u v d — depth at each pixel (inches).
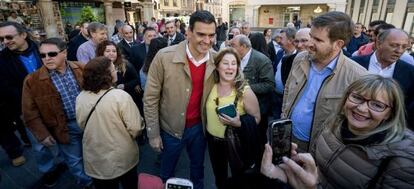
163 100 84.0
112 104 70.9
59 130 88.2
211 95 83.0
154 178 81.9
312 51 65.6
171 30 223.8
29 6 509.4
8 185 108.0
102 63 71.6
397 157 38.9
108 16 692.7
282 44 136.2
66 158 96.4
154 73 80.6
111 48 112.5
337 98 64.7
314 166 45.0
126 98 73.1
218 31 575.5
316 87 69.9
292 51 127.7
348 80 63.5
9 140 117.0
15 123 118.3
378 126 43.1
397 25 527.2
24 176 114.0
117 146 74.2
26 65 102.3
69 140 91.1
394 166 39.1
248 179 53.6
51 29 542.9
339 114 49.7
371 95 41.6
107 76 72.3
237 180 54.4
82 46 136.1
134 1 808.9
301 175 44.5
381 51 87.9
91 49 135.5
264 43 161.0
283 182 48.3
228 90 81.2
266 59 113.7
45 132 86.6
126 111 72.5
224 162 89.5
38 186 107.7
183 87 79.7
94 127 72.3
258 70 112.7
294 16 949.8
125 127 75.0
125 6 780.0
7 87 100.7
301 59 75.9
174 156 91.4
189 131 87.6
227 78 77.8
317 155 54.3
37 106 84.8
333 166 49.0
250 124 75.0
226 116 73.7
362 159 43.9
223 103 80.4
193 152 91.8
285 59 112.7
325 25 60.8
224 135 79.7
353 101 44.4
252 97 80.5
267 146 50.4
